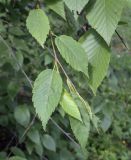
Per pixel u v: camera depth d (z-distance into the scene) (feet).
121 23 3.96
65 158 10.84
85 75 3.71
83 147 3.73
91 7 3.38
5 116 9.42
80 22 4.38
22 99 9.76
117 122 12.51
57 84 3.36
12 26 7.68
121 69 13.19
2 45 7.11
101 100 8.75
